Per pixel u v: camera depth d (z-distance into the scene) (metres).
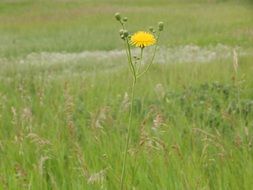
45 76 14.61
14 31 30.06
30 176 5.53
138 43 4.35
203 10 37.34
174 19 32.75
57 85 11.84
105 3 45.53
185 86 10.29
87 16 35.84
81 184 5.25
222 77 12.00
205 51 20.27
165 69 14.49
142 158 5.82
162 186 5.10
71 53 22.44
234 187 5.11
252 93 9.68
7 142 6.82
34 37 27.64
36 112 8.69
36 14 37.62
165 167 5.50
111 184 5.25
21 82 12.15
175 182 5.09
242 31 24.94
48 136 7.07
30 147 6.52
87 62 19.31
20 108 8.60
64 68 18.17
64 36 27.59
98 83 12.20
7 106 9.11
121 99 9.72
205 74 12.70
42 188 5.30
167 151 5.82
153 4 43.88
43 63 19.38
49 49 23.64
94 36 27.19
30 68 17.03
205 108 8.40
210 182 5.37
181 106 8.98
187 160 5.67
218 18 32.03
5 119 8.12
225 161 5.67
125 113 8.09
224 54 18.73
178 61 17.31
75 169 5.70
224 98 9.43
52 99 9.54
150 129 7.03
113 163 5.82
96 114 7.55
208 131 7.04
